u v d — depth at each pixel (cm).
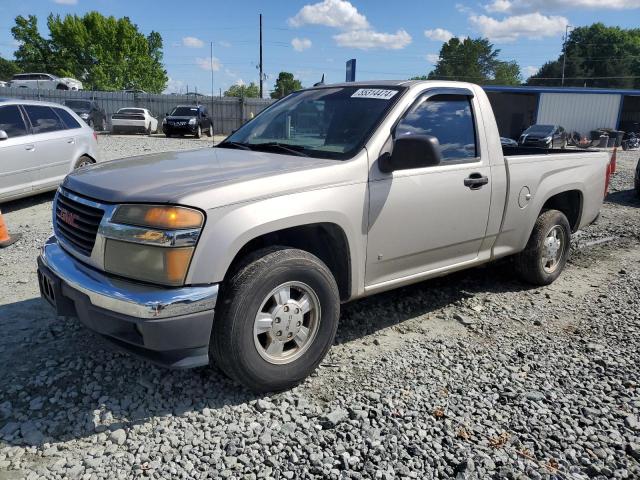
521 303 488
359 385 335
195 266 278
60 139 856
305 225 329
